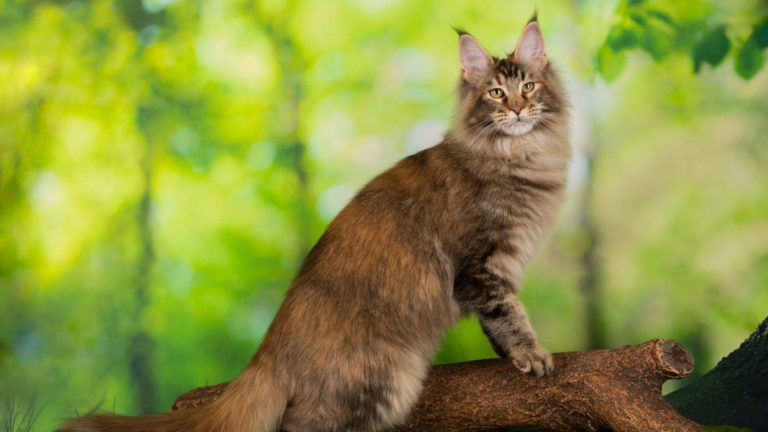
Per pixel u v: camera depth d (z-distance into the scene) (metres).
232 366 5.18
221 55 5.30
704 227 5.03
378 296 3.44
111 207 5.25
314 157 5.27
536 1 5.23
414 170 3.77
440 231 3.60
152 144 5.27
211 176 5.27
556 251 5.14
